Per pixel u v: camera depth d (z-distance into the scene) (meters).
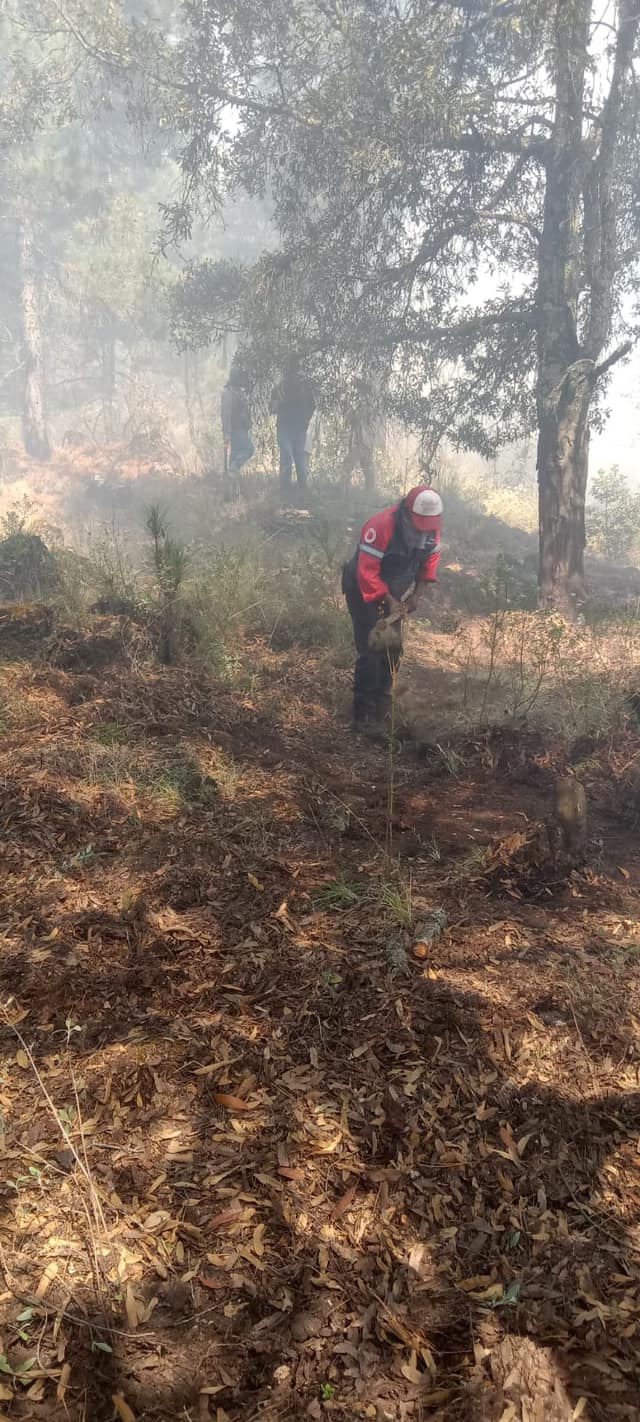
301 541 11.40
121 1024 2.75
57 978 2.91
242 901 3.39
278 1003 2.85
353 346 11.27
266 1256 2.11
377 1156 2.37
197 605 7.14
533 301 10.56
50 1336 1.93
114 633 6.16
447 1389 1.88
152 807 4.07
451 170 10.59
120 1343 1.92
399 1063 2.64
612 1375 1.91
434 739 5.39
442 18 9.85
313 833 4.04
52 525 11.74
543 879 3.69
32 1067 2.58
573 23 8.89
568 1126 2.48
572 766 4.99
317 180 10.80
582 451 10.03
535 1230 2.21
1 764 4.22
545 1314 2.03
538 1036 2.76
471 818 4.34
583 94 9.66
